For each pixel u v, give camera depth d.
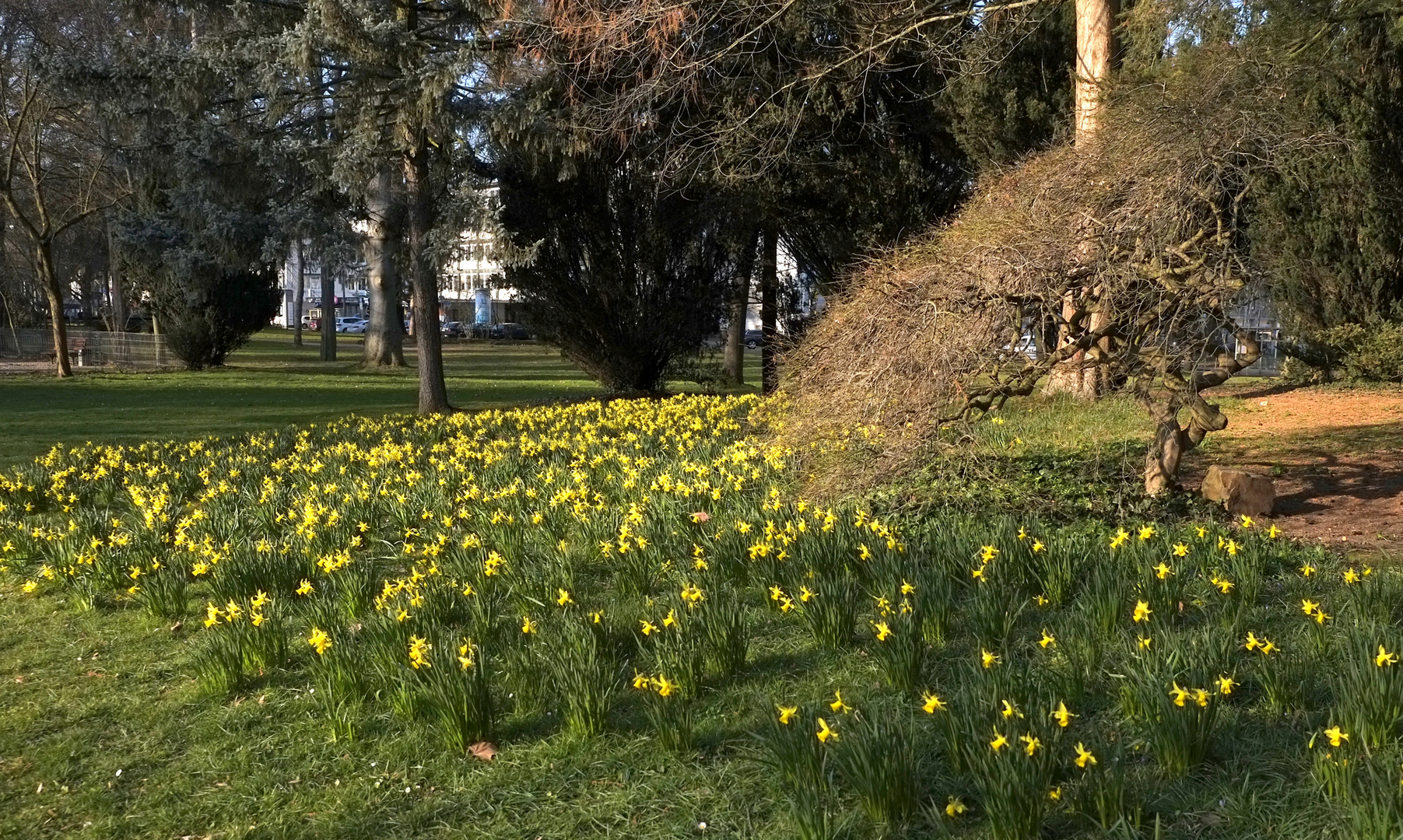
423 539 7.36
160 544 7.17
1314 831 2.98
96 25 26.23
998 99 15.25
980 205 7.78
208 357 33.44
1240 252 6.39
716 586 5.62
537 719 4.26
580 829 3.46
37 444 14.71
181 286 30.36
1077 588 5.20
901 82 17.27
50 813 3.85
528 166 18.47
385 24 15.23
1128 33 12.27
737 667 4.64
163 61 16.50
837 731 3.69
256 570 6.14
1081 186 6.43
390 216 18.61
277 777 3.98
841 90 16.03
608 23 13.52
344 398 22.91
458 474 9.38
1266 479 6.93
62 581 6.80
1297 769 3.34
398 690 4.36
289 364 36.19
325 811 3.69
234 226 17.36
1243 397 13.45
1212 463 8.80
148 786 4.00
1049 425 10.34
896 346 6.33
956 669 4.39
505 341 60.22
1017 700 3.66
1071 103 14.93
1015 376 6.52
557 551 6.40
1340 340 13.62
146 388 25.80
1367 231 13.09
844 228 18.20
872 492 7.17
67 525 8.01
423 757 4.02
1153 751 3.51
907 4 14.16
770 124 16.38
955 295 6.20
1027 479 7.55
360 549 7.28
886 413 6.61
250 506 8.35
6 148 31.45
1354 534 6.35
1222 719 3.70
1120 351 6.63
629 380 20.62
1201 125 6.15
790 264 20.83
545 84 16.45
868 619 5.05
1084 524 6.47
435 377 18.59
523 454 10.41
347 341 60.47
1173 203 5.98
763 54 16.23
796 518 6.43
